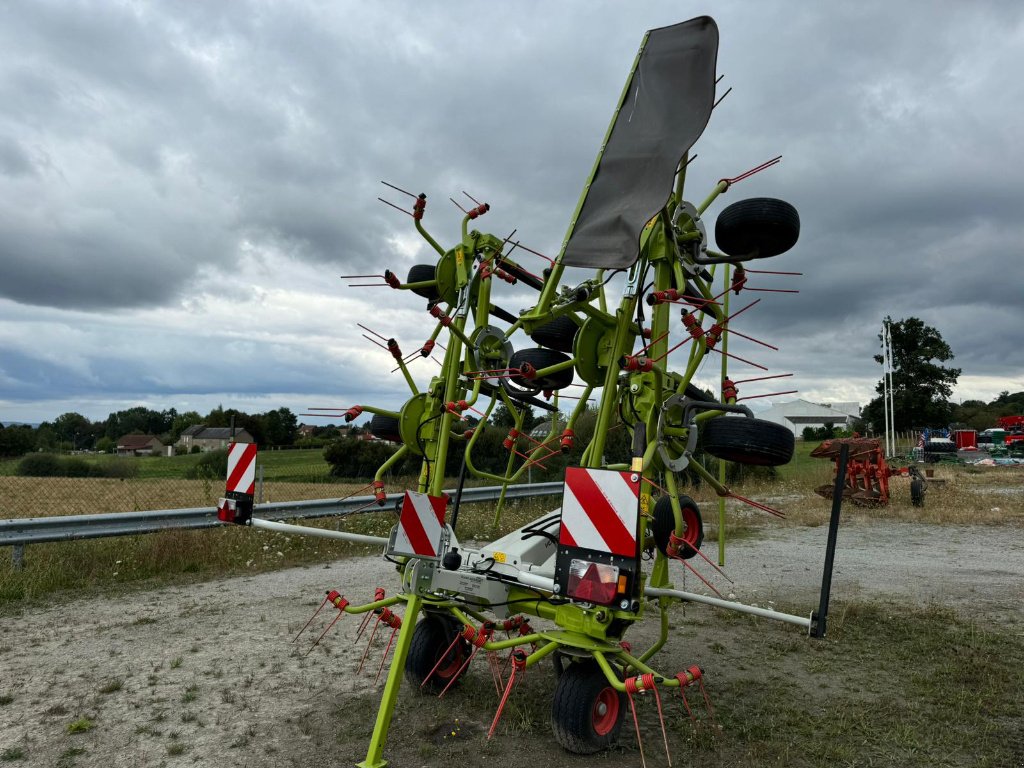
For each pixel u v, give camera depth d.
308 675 4.89
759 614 4.05
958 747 3.95
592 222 4.31
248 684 4.69
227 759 3.62
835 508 3.91
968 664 5.35
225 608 6.70
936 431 44.38
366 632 5.98
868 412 54.88
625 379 4.56
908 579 8.62
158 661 5.13
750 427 4.26
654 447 4.22
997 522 13.95
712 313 5.02
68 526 7.72
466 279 5.37
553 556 4.59
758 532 12.83
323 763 3.59
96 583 7.58
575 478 3.68
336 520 11.11
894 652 5.71
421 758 3.67
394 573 8.46
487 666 5.19
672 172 4.12
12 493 12.85
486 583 4.15
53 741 3.79
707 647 5.88
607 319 4.51
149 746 3.75
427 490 5.08
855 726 4.22
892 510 15.43
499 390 5.45
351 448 15.24
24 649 5.38
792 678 5.12
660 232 4.58
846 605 7.03
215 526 9.37
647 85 4.52
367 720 4.12
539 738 3.95
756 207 4.31
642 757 3.46
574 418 5.09
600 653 3.61
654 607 7.15
